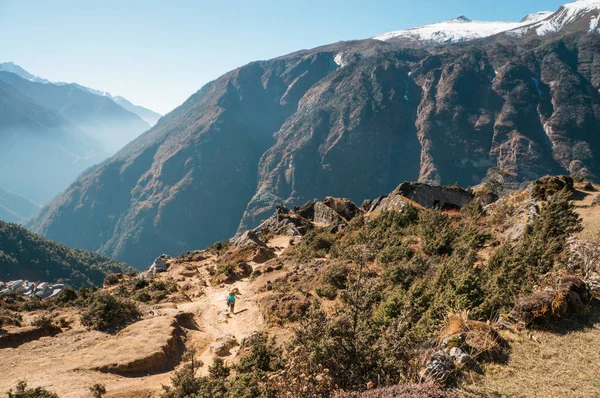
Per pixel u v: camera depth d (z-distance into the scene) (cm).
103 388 1334
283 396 876
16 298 2788
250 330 2008
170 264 4681
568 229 1725
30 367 1512
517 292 1233
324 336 855
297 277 2620
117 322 2052
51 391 1313
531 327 951
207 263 4444
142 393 1377
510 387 724
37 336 1852
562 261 1373
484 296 1197
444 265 1658
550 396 689
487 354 840
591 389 695
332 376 826
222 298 2745
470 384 742
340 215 5725
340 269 2197
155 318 2111
